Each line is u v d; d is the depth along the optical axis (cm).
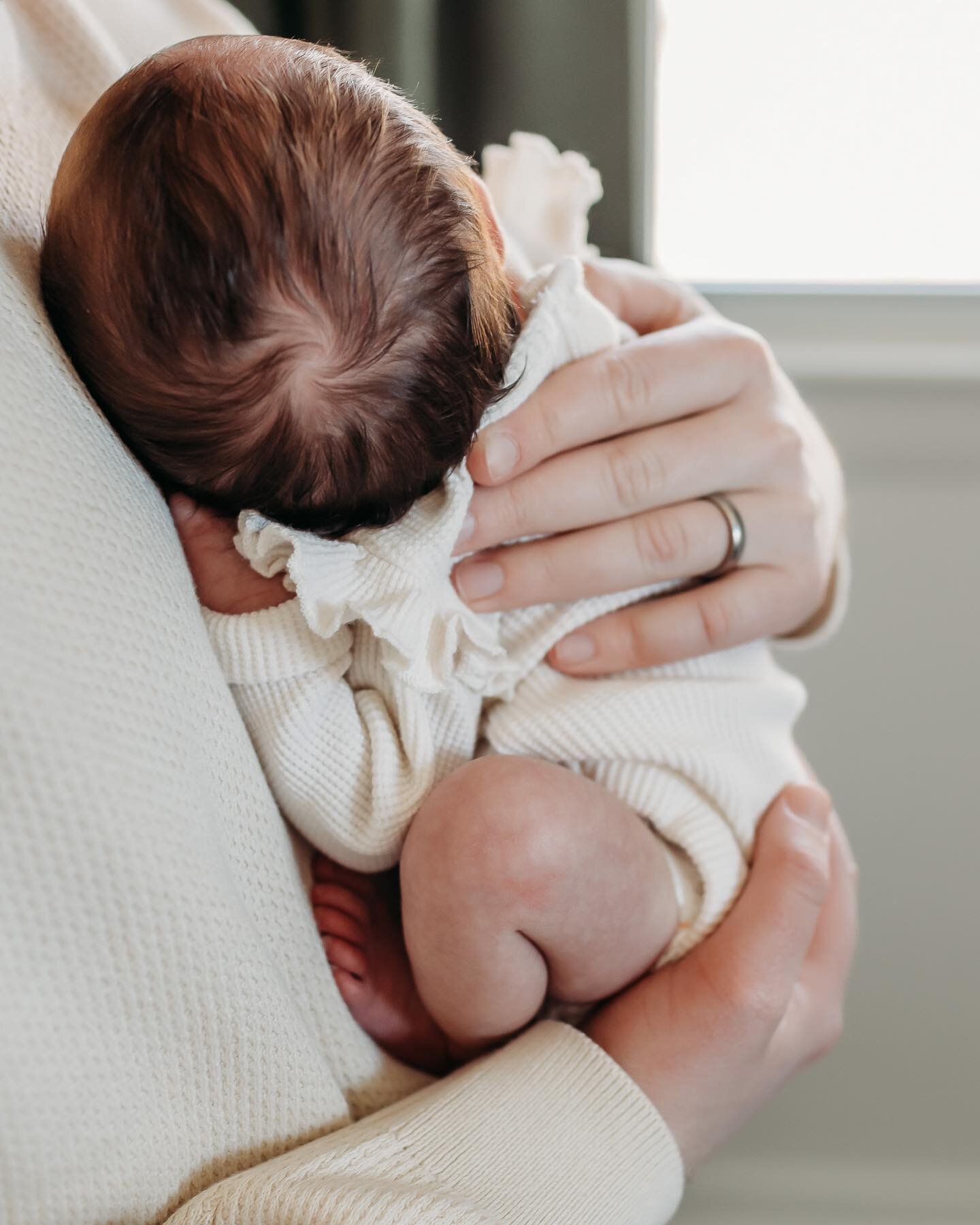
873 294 123
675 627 70
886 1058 123
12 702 42
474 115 111
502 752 70
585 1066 62
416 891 62
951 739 125
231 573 62
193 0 83
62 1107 42
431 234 57
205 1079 49
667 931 69
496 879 60
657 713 70
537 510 65
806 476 71
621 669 71
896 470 122
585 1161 57
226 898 49
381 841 66
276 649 60
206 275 53
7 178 56
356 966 70
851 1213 119
